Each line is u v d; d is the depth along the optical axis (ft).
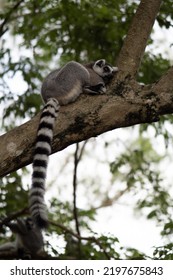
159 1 28.86
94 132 25.00
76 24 42.55
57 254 37.19
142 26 28.27
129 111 25.03
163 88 25.38
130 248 36.22
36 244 47.39
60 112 25.38
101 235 36.40
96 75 32.27
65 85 30.50
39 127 24.89
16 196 41.93
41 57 48.78
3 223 37.65
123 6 43.09
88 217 45.11
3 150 23.93
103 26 42.68
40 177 24.73
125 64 27.07
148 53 43.88
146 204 41.32
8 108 44.09
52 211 43.98
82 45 43.37
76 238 40.22
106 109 24.94
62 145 25.07
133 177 44.62
